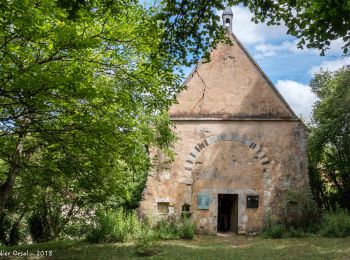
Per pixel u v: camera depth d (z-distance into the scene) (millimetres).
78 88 7211
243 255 12219
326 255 11719
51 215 20797
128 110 9570
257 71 19797
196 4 7793
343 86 23422
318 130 25031
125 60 9430
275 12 8219
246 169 18922
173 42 8102
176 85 9250
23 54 7406
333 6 6461
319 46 7434
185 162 19062
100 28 8617
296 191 18344
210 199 18703
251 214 18438
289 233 16844
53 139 8766
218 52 20094
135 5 9195
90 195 13078
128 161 11312
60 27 7062
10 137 10359
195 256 12133
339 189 26375
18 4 5871
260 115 19281
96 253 12945
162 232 17109
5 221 21188
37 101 7043
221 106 19500
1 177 13719
